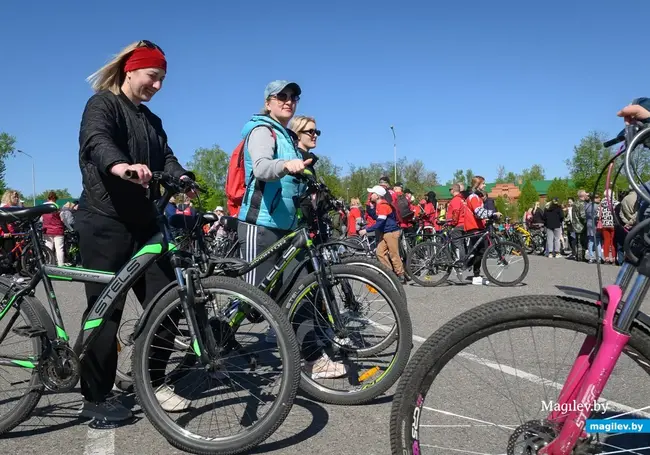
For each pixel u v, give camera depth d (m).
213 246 7.41
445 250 8.74
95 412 2.92
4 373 2.77
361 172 57.62
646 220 1.63
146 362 2.58
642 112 2.03
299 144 4.60
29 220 2.80
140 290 3.00
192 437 2.51
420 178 62.09
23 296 2.76
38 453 2.60
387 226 8.98
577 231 13.38
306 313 3.33
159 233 2.71
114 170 2.46
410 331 3.14
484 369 1.99
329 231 4.14
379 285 3.23
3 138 56.09
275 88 3.51
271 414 2.45
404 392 1.82
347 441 2.68
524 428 1.84
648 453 1.77
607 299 1.71
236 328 2.79
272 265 3.30
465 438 1.99
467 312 1.82
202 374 2.90
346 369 3.37
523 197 64.25
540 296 1.79
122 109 2.88
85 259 2.84
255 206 3.42
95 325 2.69
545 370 1.85
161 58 2.92
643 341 1.68
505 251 8.68
